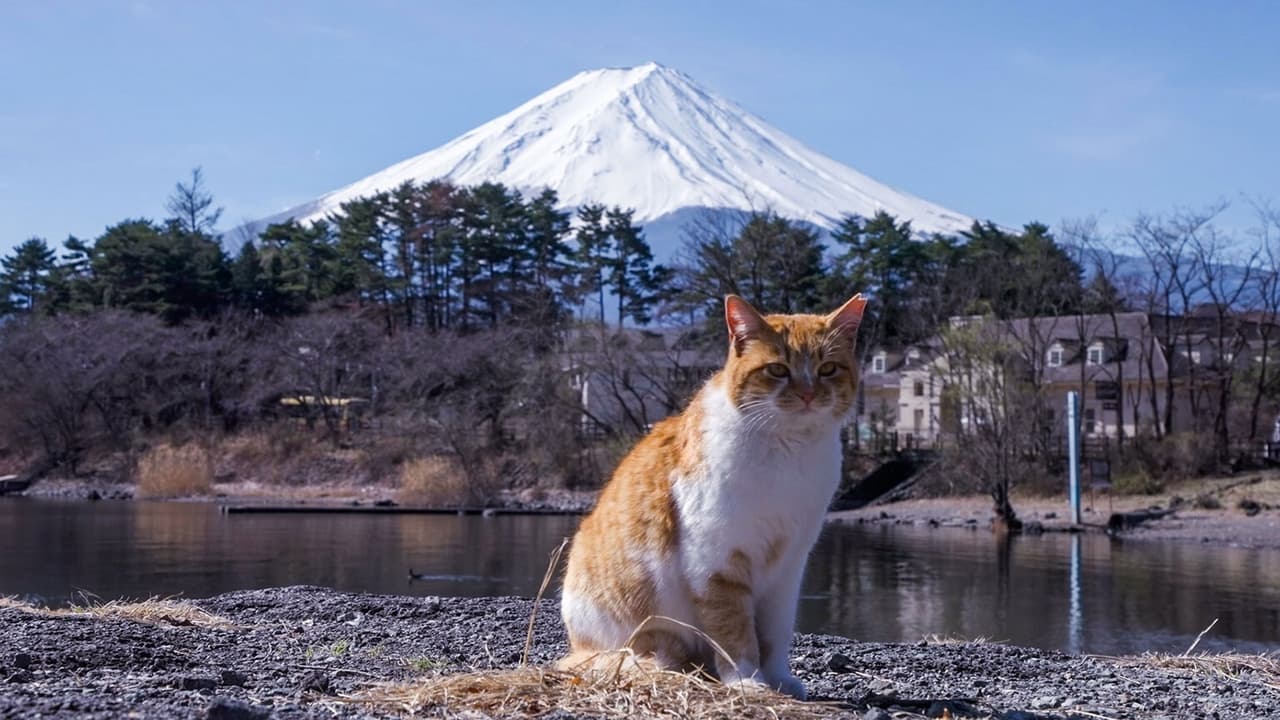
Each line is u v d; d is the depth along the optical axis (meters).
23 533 33.69
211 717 4.52
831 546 35.44
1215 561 31.31
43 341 61.66
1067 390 61.41
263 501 49.19
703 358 56.25
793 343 5.39
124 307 68.94
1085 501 47.25
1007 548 34.81
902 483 52.38
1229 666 8.50
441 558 28.58
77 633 7.48
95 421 63.03
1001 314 60.62
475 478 50.06
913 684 7.11
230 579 23.50
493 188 85.38
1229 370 56.78
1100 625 20.30
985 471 45.78
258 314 73.19
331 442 59.44
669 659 5.66
